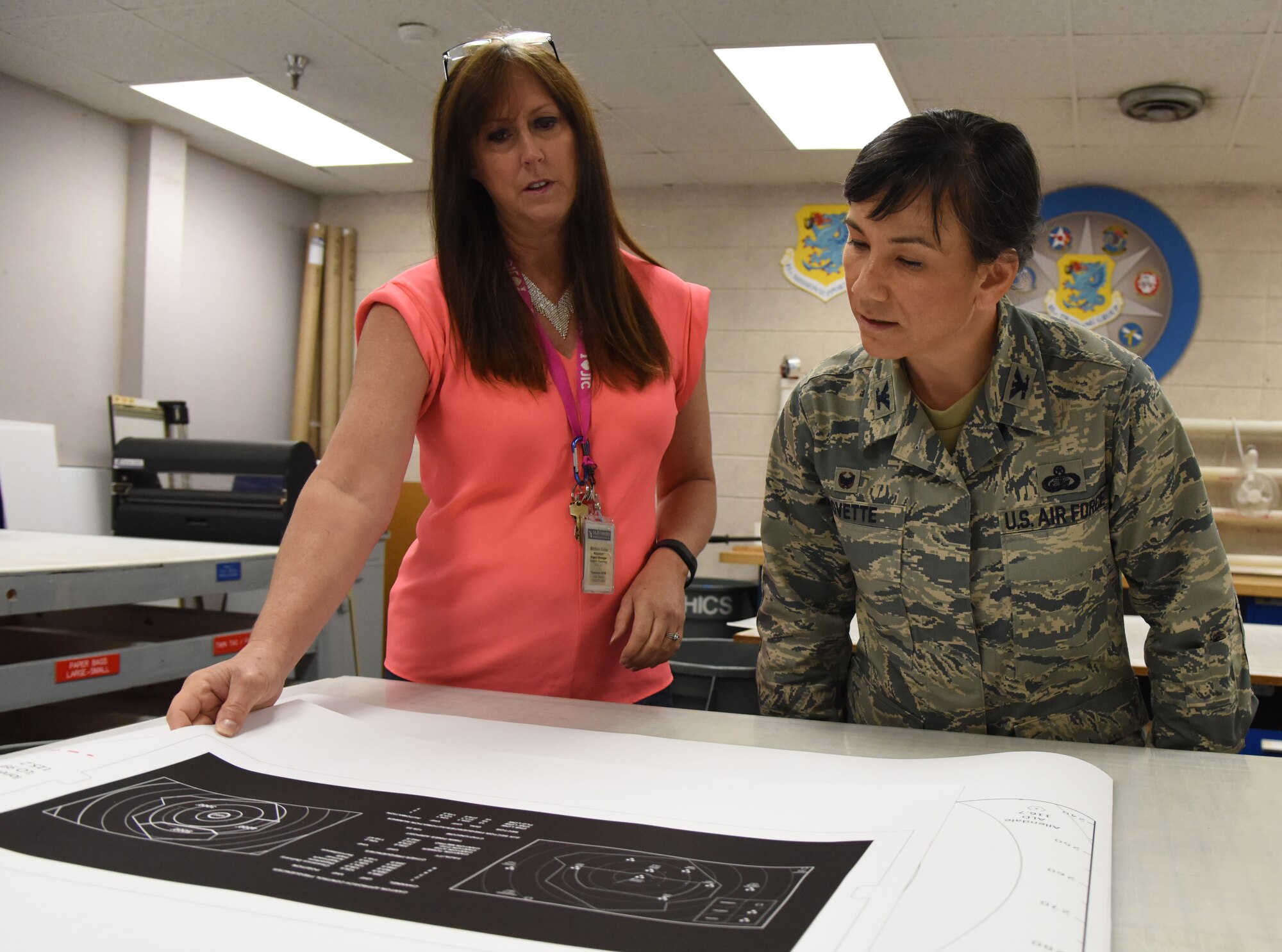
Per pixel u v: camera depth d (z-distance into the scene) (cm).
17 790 66
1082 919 49
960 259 82
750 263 605
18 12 408
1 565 189
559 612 107
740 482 606
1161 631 98
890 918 48
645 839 59
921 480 101
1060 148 502
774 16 383
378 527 98
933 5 366
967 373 99
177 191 553
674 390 120
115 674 198
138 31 423
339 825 61
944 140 80
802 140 519
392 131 535
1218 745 95
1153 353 550
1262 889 56
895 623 106
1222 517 411
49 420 502
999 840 58
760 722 93
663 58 425
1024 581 99
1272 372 537
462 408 104
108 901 50
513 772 72
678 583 112
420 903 50
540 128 103
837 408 106
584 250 110
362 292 669
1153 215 548
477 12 393
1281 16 358
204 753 74
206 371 588
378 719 88
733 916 49
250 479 351
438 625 108
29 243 488
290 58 441
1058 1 357
